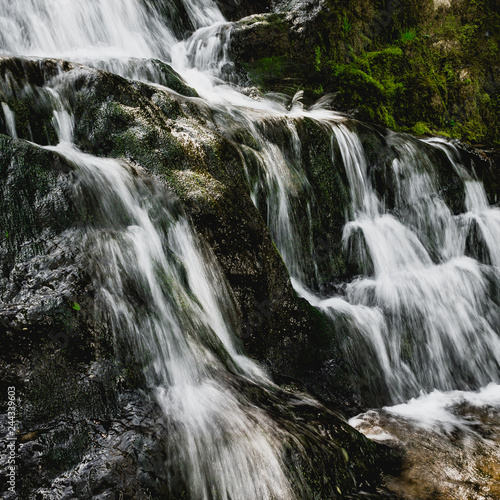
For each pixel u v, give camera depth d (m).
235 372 3.76
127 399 3.04
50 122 4.23
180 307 3.63
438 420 4.33
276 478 2.99
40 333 2.90
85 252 3.31
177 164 4.33
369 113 8.27
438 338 5.50
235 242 4.32
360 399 4.59
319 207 6.04
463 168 7.50
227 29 8.17
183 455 2.84
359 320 5.12
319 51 8.57
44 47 7.11
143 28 8.36
